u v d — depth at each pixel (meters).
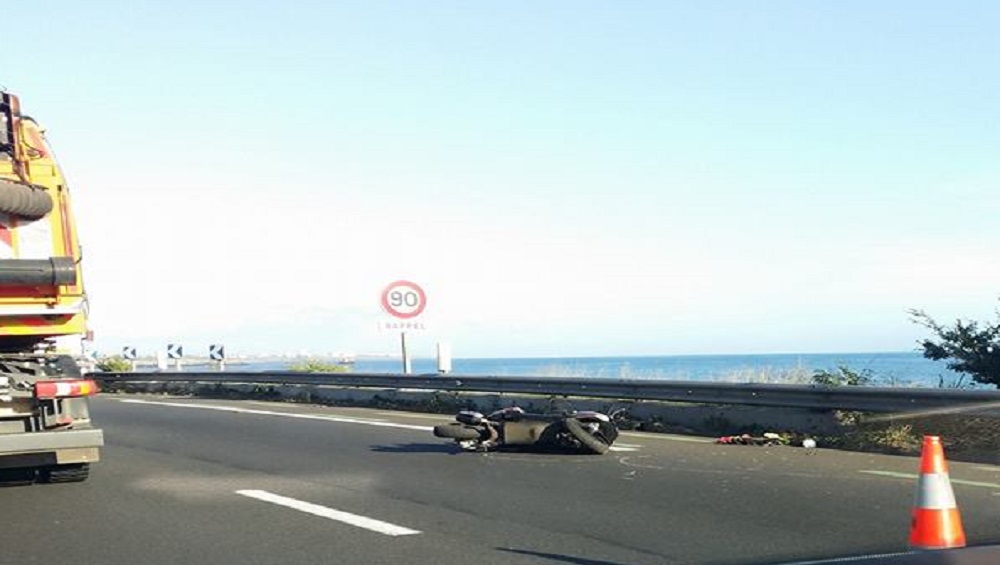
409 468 11.30
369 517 8.42
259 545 7.37
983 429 11.80
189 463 12.05
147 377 30.03
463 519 8.29
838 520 7.96
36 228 9.68
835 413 12.99
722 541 7.27
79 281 9.83
